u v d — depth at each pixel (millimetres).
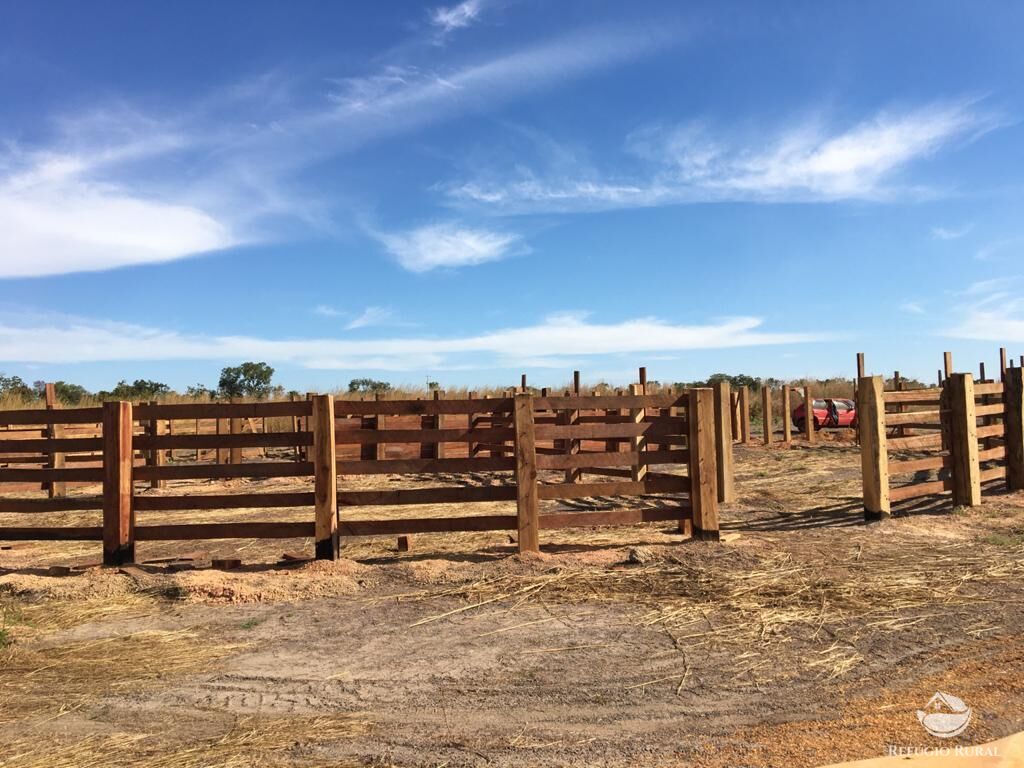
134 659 5898
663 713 4738
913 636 6051
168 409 9055
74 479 9055
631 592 7469
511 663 5676
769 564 8367
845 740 4234
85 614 7105
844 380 39062
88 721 4762
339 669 5621
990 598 7055
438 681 5348
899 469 11328
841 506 12586
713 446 9508
